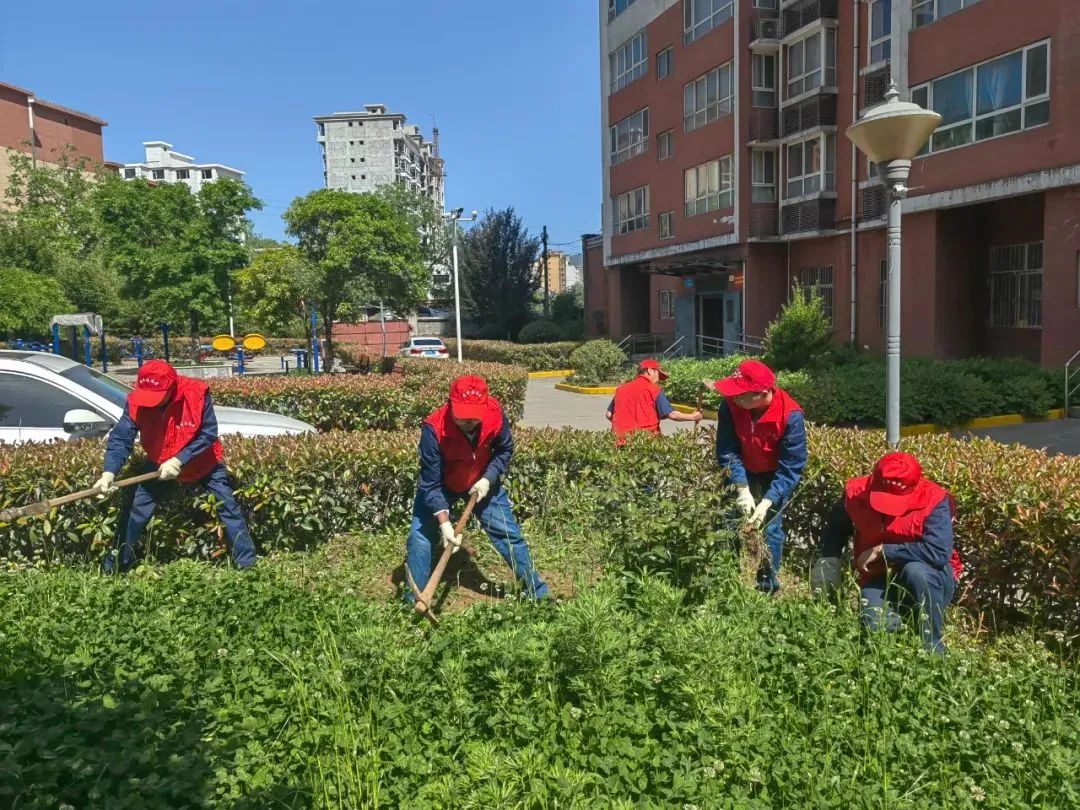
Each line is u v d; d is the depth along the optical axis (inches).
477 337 1857.8
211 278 1408.7
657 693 136.5
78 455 234.2
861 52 890.7
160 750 118.6
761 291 1039.0
